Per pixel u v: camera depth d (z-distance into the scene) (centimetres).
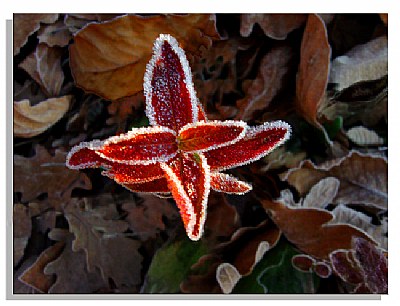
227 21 34
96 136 34
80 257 34
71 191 34
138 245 34
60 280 33
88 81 32
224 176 23
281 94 34
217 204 34
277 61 34
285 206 32
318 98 32
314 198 34
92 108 34
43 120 33
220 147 22
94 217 34
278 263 34
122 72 31
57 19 32
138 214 34
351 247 32
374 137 35
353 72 33
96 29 31
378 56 33
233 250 34
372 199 34
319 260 33
